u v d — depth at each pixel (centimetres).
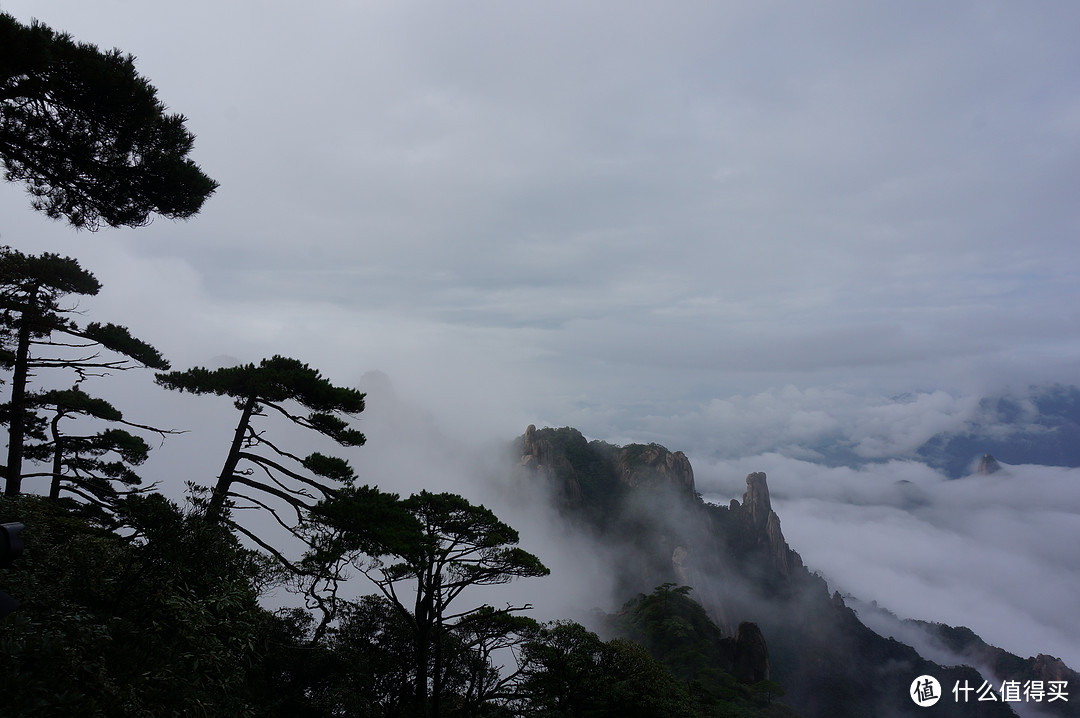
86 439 2364
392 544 1730
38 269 1920
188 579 1094
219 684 970
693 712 2752
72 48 956
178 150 1114
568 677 2586
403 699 2394
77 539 1084
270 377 1877
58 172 1073
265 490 1833
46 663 691
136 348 2173
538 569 2455
